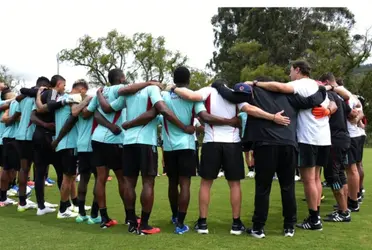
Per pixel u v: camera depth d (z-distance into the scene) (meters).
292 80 4.94
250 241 4.33
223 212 5.90
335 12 44.34
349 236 4.53
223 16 51.69
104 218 5.05
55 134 5.87
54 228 4.98
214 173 4.68
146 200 4.62
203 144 4.75
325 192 7.94
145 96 4.68
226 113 4.65
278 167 4.60
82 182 5.43
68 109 5.56
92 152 5.09
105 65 51.38
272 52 44.16
